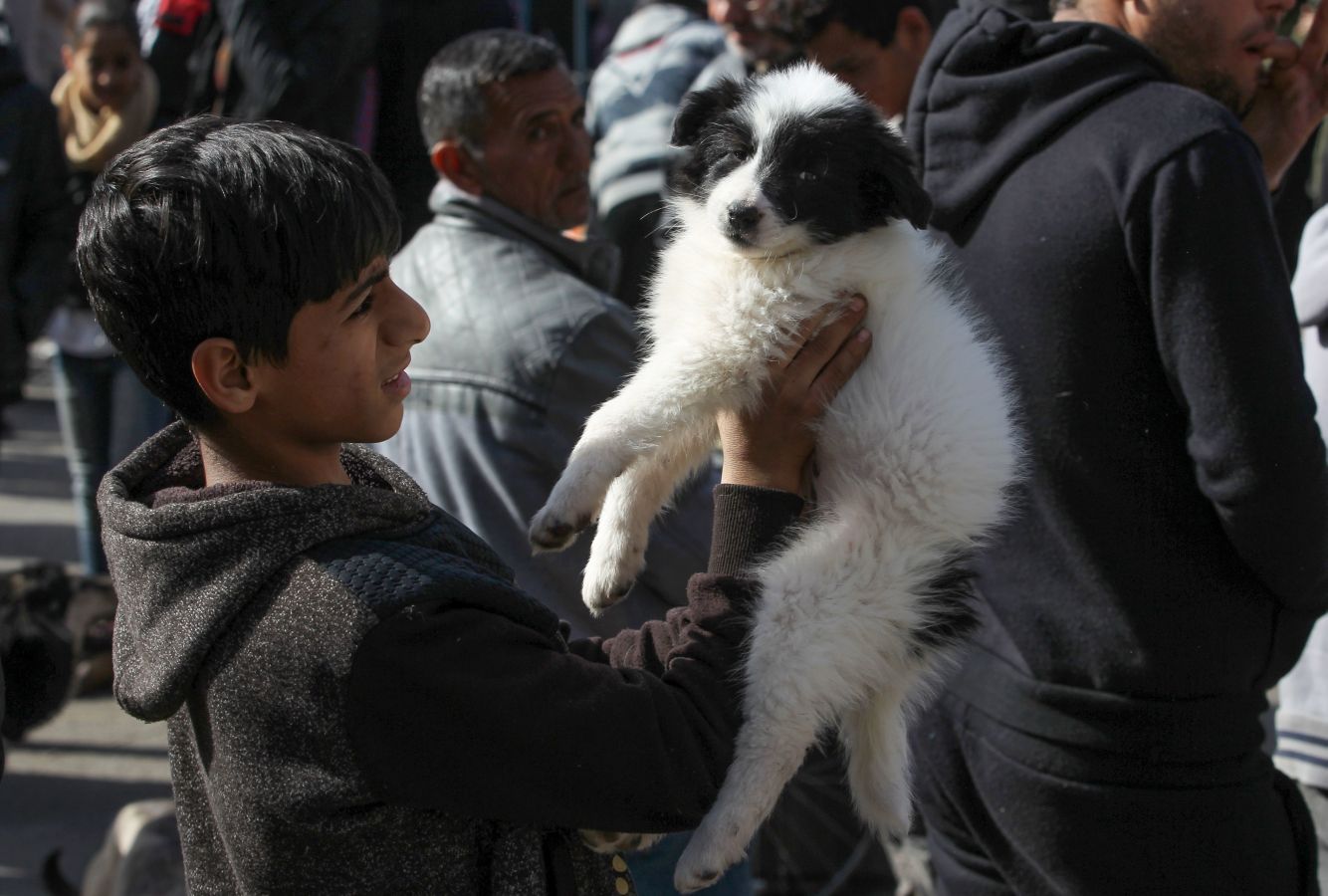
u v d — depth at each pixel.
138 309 1.52
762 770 1.95
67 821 4.43
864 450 2.07
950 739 2.61
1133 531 2.33
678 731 1.61
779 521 1.93
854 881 4.03
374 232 1.56
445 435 2.63
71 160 5.62
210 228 1.47
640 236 5.05
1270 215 2.25
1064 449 2.35
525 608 1.60
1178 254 2.19
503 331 2.62
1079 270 2.32
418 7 5.05
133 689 1.51
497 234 2.80
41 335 5.70
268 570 1.48
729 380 2.11
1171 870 2.36
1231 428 2.15
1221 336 2.17
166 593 1.50
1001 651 2.48
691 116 2.50
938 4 3.84
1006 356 2.40
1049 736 2.41
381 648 1.42
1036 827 2.44
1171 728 2.34
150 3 5.79
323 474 1.67
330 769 1.44
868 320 2.16
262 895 1.50
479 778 1.48
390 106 5.10
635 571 2.27
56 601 4.98
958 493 2.07
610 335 2.65
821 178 2.20
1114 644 2.35
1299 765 2.74
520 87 2.88
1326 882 2.73
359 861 1.49
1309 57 2.77
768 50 3.97
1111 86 2.37
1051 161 2.39
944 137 2.56
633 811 1.57
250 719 1.47
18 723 3.29
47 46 9.45
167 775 4.81
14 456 8.96
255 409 1.59
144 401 5.64
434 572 1.50
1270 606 2.35
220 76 5.25
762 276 2.16
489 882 1.57
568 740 1.51
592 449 2.13
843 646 2.00
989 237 2.46
